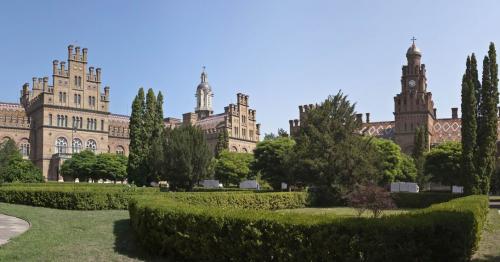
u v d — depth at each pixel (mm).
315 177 44344
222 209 14383
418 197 45688
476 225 15320
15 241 16469
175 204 16906
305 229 11500
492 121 43188
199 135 54531
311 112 47375
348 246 10914
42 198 33844
